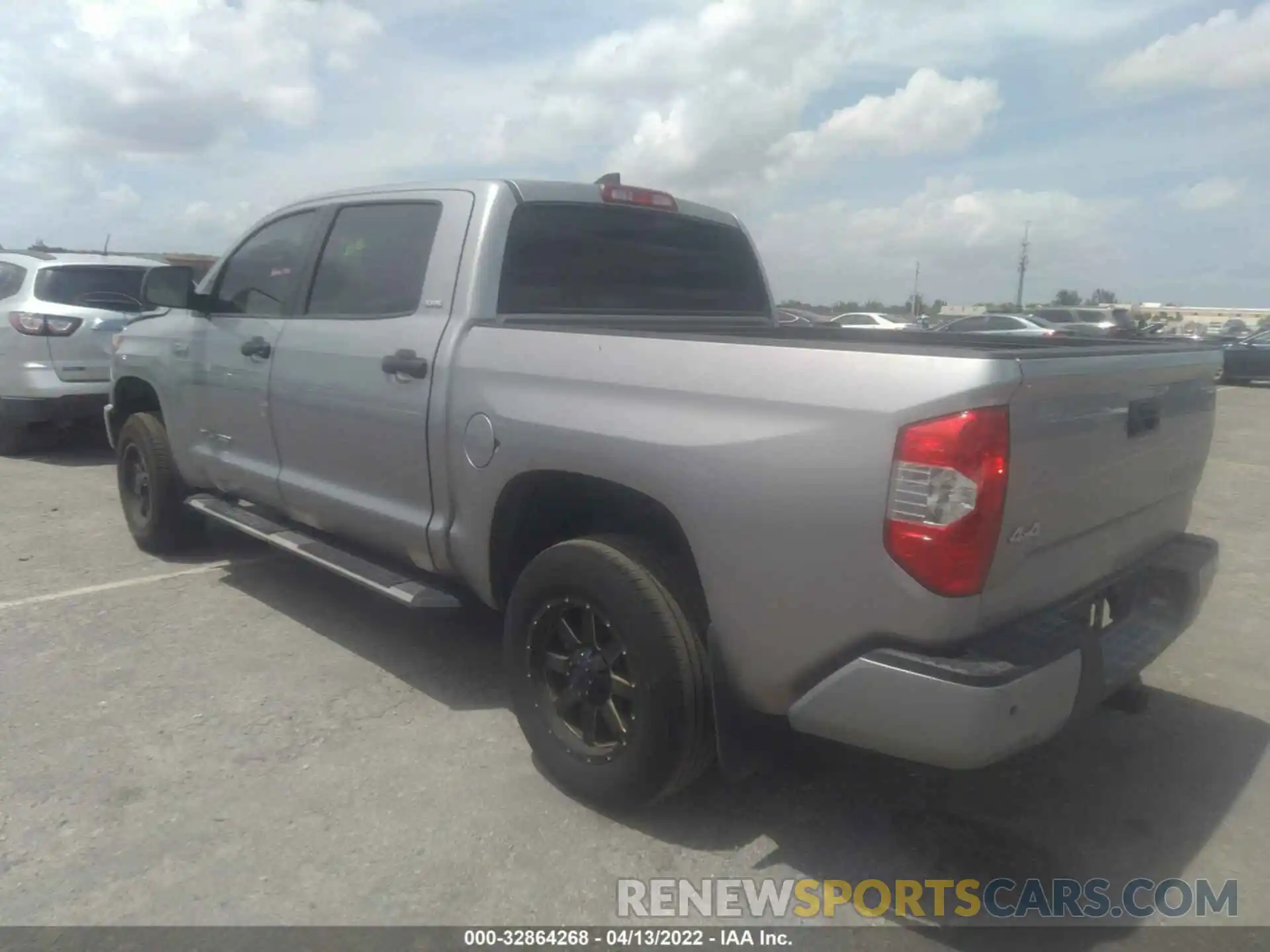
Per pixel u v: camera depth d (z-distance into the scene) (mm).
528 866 3029
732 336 3189
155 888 2898
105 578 5719
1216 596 5840
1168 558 3447
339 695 4188
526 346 3492
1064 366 2664
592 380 3232
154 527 5965
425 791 3432
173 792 3408
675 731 3018
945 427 2449
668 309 4629
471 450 3627
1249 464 11102
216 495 5691
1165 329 41219
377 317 4145
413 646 4746
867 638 2635
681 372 2992
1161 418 3246
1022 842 3227
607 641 3252
